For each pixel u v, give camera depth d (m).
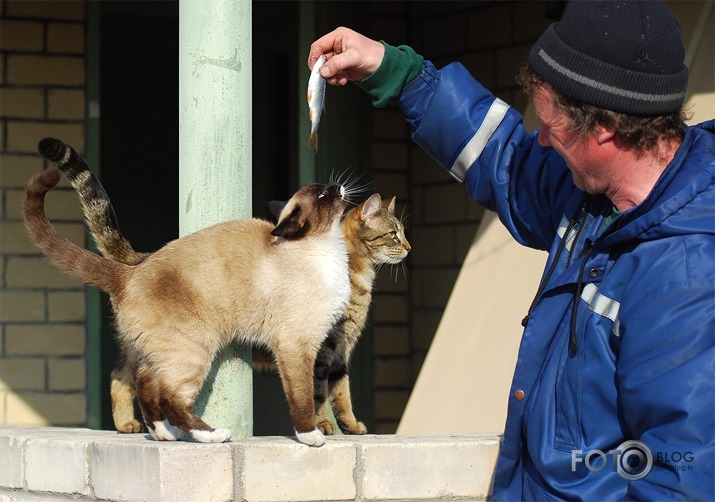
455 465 3.04
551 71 2.36
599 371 2.34
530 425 2.46
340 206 3.48
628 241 2.34
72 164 3.77
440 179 7.76
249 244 3.29
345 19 7.32
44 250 3.36
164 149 8.90
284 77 7.86
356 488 2.97
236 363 3.29
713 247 2.21
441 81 3.00
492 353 5.16
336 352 4.40
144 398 3.26
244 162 3.34
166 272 3.23
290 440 3.08
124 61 8.83
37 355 7.21
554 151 2.86
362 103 7.61
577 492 2.35
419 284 7.89
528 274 5.24
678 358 2.12
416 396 5.38
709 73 4.95
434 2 7.82
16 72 7.27
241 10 3.27
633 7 2.30
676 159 2.34
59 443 3.27
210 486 2.85
